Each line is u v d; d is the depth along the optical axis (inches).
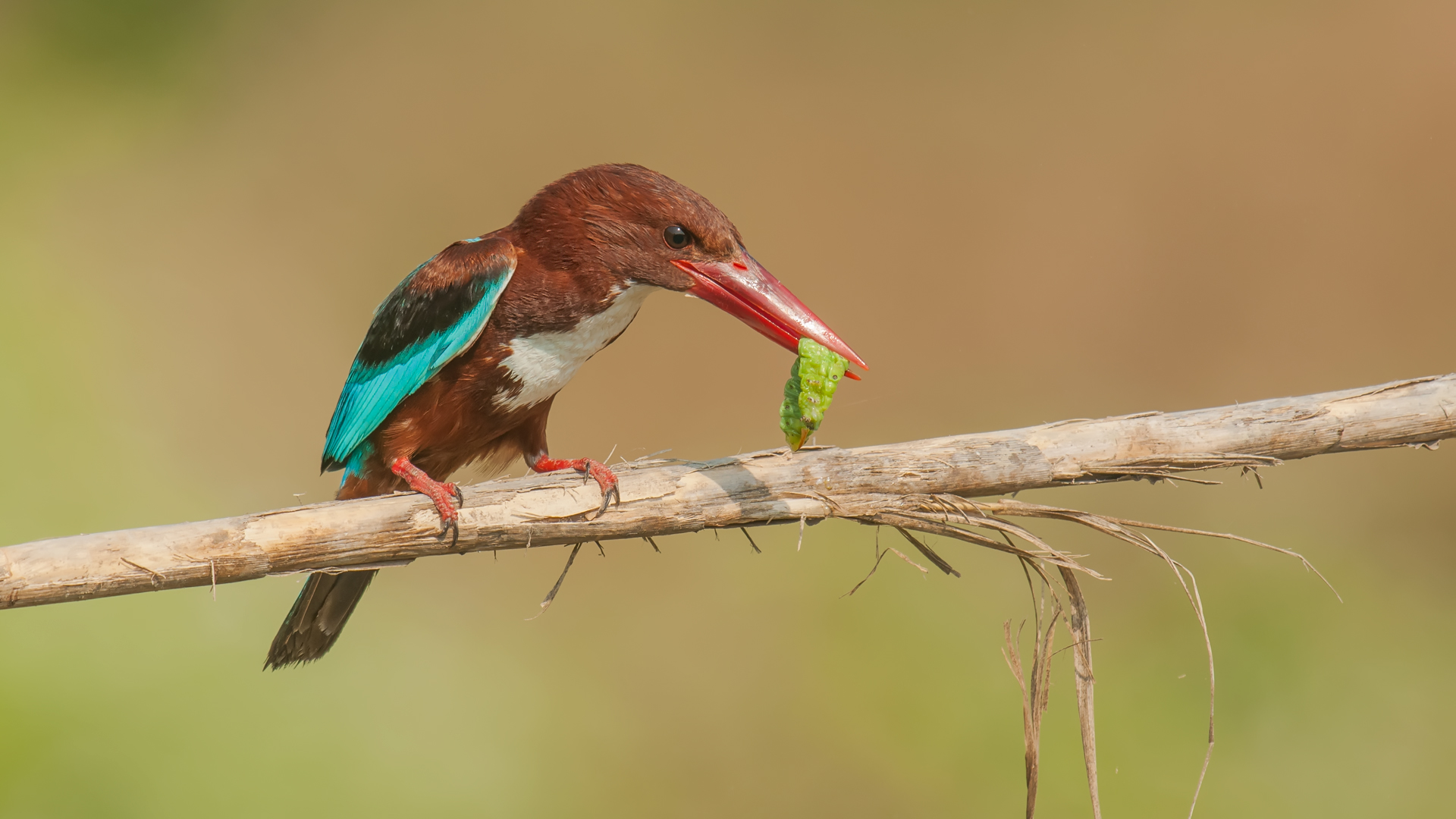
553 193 185.3
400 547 182.9
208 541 182.4
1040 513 183.2
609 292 185.2
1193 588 182.7
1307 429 183.3
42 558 181.9
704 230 185.0
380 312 185.6
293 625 185.3
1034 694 183.5
